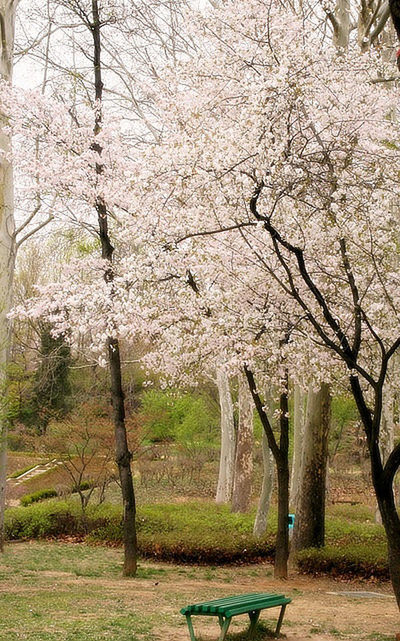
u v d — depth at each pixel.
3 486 14.64
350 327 10.27
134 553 12.68
